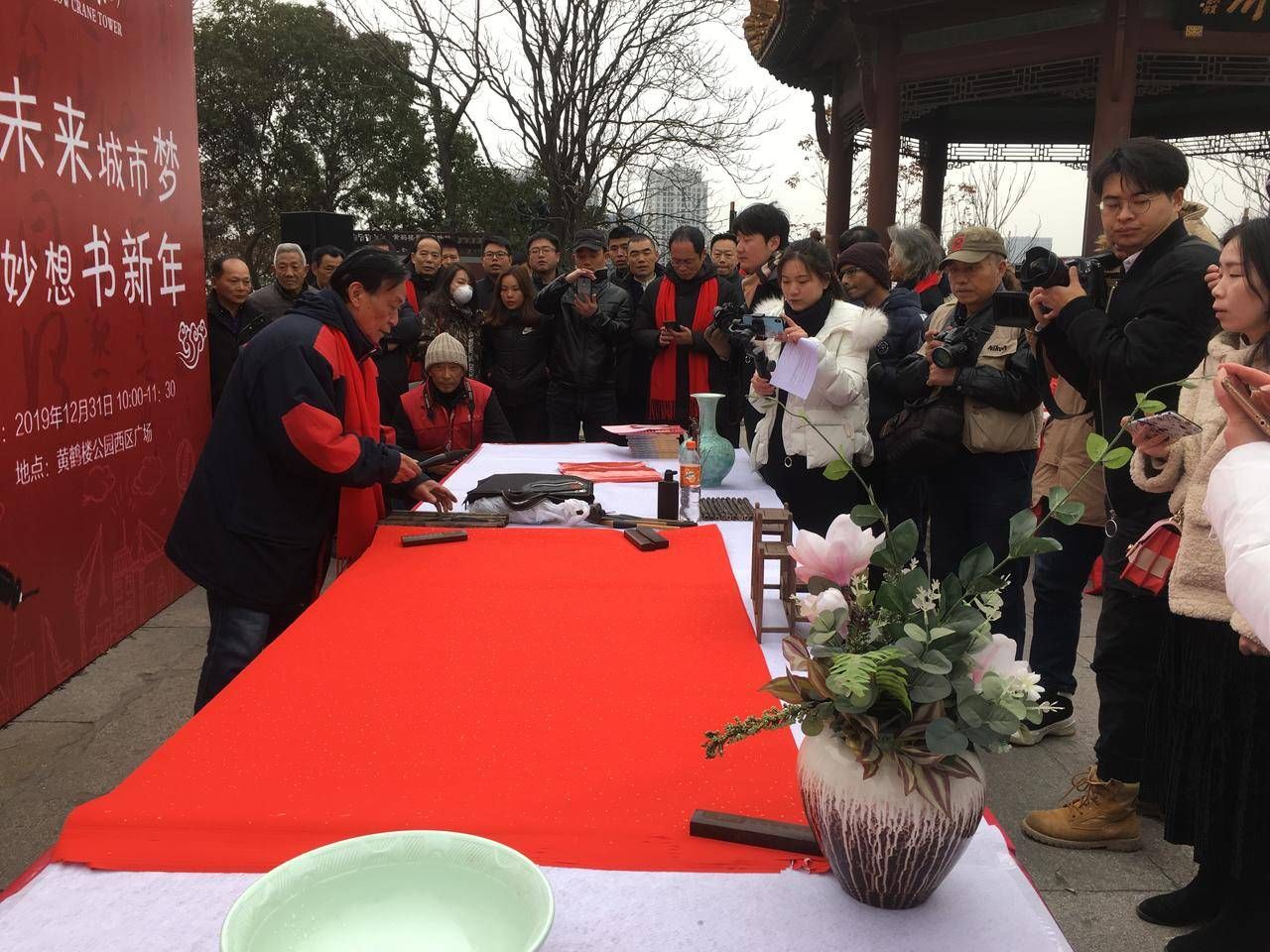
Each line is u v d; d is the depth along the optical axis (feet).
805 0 35.32
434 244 20.83
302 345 8.40
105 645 13.32
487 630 6.35
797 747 4.73
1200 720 6.66
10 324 11.00
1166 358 7.63
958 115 46.44
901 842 3.30
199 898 3.55
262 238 83.25
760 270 13.92
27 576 11.47
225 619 8.78
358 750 4.70
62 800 9.57
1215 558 6.11
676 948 3.32
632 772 4.49
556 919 3.44
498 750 4.70
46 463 11.80
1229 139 44.96
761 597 6.17
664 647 6.05
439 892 3.25
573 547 8.33
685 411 16.75
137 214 14.10
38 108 11.48
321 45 77.15
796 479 11.16
